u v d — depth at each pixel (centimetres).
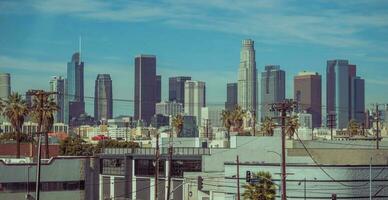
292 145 9788
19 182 7806
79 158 8344
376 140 10631
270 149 9356
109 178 10412
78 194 8319
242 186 7419
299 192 7656
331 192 7662
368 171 7862
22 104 10231
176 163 9500
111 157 10444
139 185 9950
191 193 8800
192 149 9738
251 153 9369
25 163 7894
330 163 8956
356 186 7788
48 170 8050
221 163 9356
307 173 7662
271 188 7100
